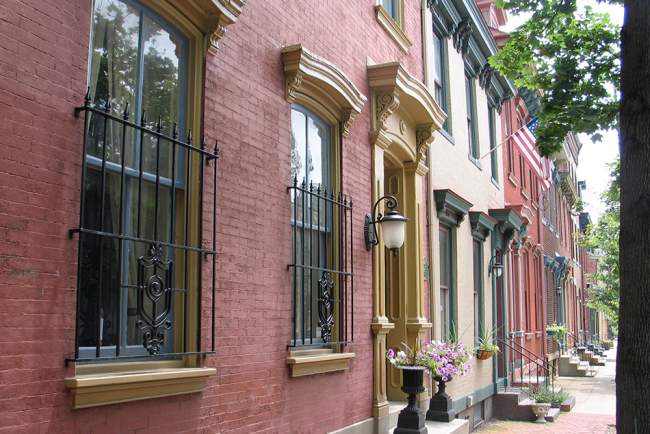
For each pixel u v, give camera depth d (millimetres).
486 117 16391
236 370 5512
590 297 41188
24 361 3666
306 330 6875
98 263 4387
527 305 20547
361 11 8688
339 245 7570
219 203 5480
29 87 3818
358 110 7949
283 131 6461
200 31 5449
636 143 4742
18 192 3707
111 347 4457
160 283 4621
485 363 14430
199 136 5355
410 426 8047
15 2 3770
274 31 6473
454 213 12641
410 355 8781
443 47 13164
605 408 16828
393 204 8305
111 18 4707
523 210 18453
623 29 4926
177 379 4699
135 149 4828
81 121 4141
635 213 4691
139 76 4914
